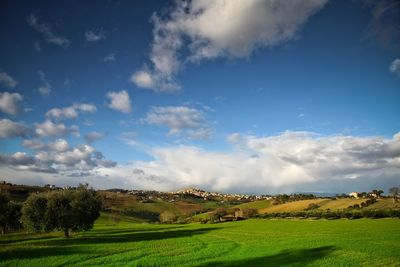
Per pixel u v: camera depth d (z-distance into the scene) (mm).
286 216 172125
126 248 56062
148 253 49281
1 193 92875
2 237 81000
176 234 94062
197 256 44750
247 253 46844
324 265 36219
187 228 127250
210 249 52906
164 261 40969
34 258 44656
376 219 124188
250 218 187000
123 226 158000
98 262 41500
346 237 65312
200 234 91812
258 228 108875
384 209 137625
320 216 151375
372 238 61812
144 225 169625
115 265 39062
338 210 163875
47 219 81188
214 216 199375
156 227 143375
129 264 39188
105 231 112688
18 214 99375
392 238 61219
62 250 53219
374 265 35656
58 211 81625
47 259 43625
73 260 42656
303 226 107812
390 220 114750
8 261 42281
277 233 85625
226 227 123312
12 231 104688
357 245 51531
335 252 45125
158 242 67688
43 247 57219
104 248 55969
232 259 41688
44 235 87625
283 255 43969
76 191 88250
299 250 48188
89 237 81875
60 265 39594
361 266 35438
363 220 121875
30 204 82562
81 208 84688
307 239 64250
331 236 69000
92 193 91500
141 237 82750
